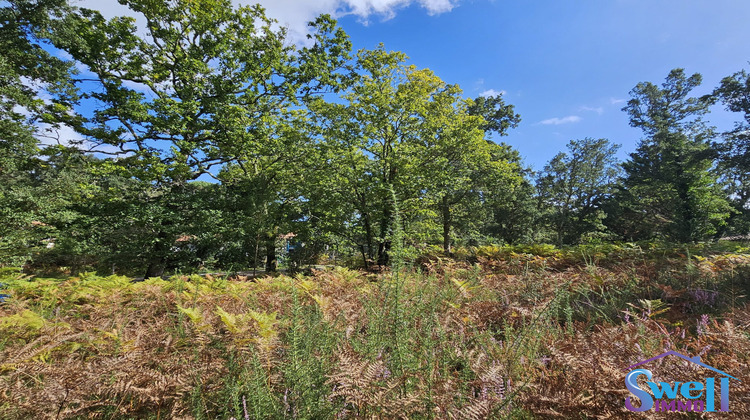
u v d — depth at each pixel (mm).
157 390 1507
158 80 13641
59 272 13961
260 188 12312
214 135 13672
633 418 1300
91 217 11727
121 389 1460
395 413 1313
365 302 2770
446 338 2127
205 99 12922
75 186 11383
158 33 13195
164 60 13609
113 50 12898
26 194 9836
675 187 28234
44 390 1414
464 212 20141
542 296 2912
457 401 1490
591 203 37312
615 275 4148
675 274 4039
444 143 12984
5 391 1463
